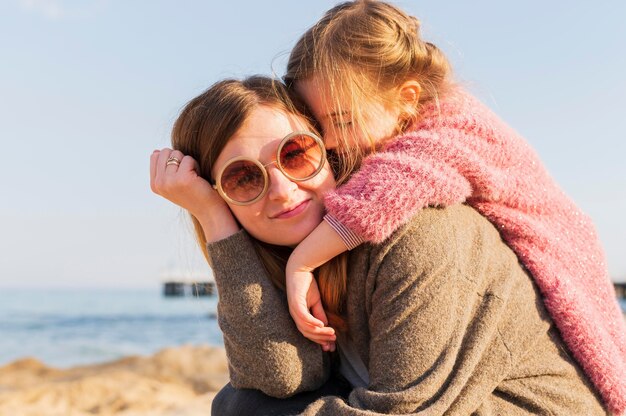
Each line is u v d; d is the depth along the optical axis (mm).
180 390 7785
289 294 1955
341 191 1934
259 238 2041
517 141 2193
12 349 24328
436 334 1814
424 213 1898
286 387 1963
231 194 2002
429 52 2258
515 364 1925
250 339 1966
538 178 2197
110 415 6262
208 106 2049
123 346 25203
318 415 1847
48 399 7172
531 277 2045
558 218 2209
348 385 2111
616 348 2113
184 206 2096
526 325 1959
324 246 1913
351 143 2111
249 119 1992
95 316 42656
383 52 2137
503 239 2092
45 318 41000
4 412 6480
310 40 2238
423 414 1752
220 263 2023
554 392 1942
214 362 10125
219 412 2127
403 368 1806
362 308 1973
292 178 1973
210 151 2047
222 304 2023
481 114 2145
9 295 112062
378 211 1843
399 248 1866
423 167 1900
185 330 31484
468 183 1986
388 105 2146
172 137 2215
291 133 1964
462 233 1927
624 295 34562
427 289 1835
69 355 22766
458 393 1816
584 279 2150
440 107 2156
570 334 2018
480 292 1915
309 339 2002
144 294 115688
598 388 2027
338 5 2357
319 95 2135
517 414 1892
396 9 2309
